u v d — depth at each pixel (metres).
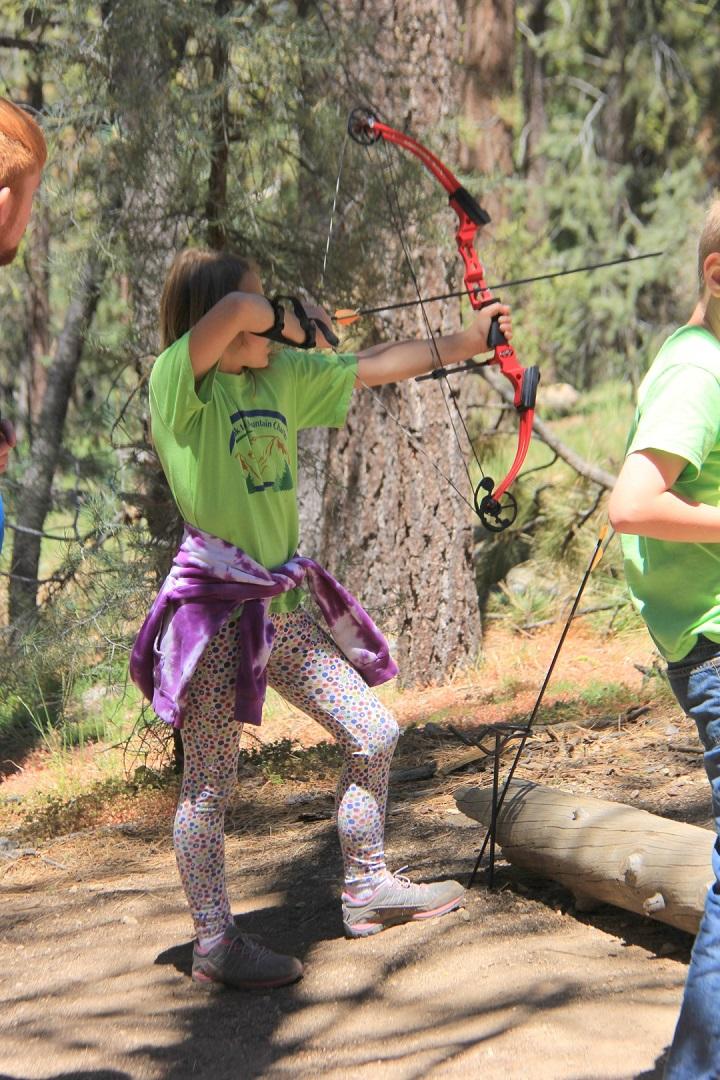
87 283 8.66
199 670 4.13
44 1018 4.20
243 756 7.68
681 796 5.63
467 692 10.20
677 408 2.99
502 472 13.61
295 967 4.22
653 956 4.13
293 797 6.71
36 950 4.82
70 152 8.06
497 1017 3.82
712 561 3.11
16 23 10.77
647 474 2.99
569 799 4.68
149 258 7.70
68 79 8.07
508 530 12.83
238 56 7.72
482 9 18.08
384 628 10.46
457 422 10.98
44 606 8.62
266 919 4.81
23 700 10.63
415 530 10.88
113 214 7.92
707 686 3.13
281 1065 3.73
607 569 12.36
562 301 18.88
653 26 22.33
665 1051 3.52
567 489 13.16
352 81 8.34
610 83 23.25
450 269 10.44
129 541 7.82
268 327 3.88
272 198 8.22
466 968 4.18
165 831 6.64
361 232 7.93
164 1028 4.05
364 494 10.95
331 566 11.05
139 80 7.35
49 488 12.02
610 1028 3.67
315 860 5.45
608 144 23.36
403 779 6.64
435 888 4.59
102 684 8.89
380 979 4.19
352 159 7.86
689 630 3.14
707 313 3.16
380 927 4.55
